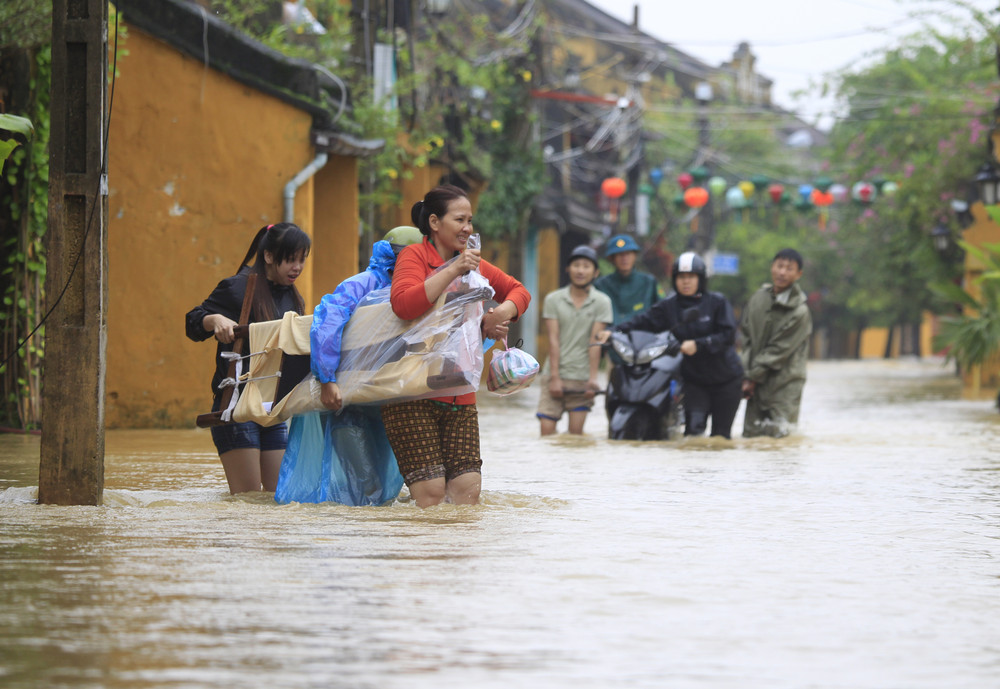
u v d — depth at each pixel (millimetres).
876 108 74000
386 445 12469
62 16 11359
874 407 36594
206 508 11438
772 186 59906
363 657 6246
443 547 9422
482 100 49125
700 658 6352
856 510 12383
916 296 85125
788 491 14055
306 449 12242
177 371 23328
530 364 12336
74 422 11422
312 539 9664
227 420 12258
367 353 11688
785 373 23422
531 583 8117
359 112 30453
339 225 30000
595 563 8906
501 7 65062
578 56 90000
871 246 111750
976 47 65375
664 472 16125
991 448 20531
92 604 7293
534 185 51438
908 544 10211
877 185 62750
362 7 33438
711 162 98938
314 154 24531
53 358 11398
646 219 74875
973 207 54062
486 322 11992
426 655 6301
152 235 23219
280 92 23859
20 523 10266
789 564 9117
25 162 21328
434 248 11922
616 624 7035
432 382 11445
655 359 22359
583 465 17031
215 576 8125
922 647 6668
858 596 7980
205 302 12953
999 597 8031
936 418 30641
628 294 24609
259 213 23891
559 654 6371
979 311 35656
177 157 23359
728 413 22750
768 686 5883
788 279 23297
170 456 17344
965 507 12711
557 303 23328
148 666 6020
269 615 7082
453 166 45000
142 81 23109
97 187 11336
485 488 13938
